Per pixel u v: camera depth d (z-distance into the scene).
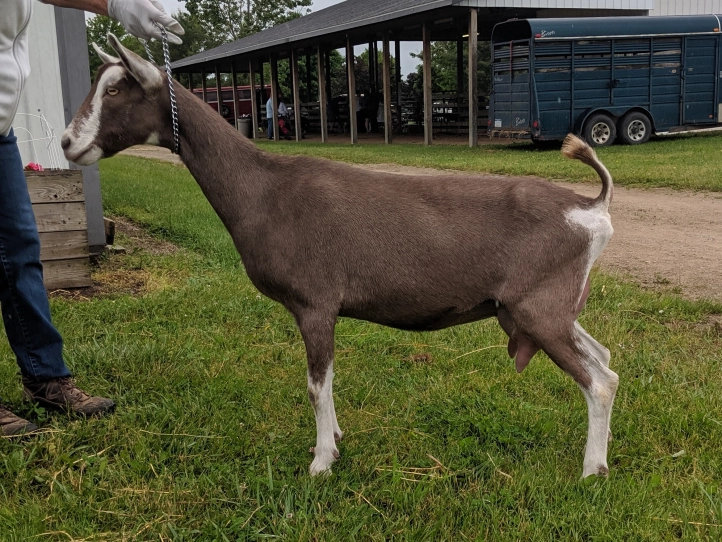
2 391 3.90
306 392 3.99
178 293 5.78
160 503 2.92
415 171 13.90
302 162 3.20
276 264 3.06
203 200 10.66
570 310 2.95
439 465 3.22
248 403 3.87
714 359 4.38
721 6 22.12
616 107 16.97
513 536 2.69
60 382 3.72
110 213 9.73
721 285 6.05
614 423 3.55
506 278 2.96
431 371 4.30
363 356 4.56
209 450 3.37
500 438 3.41
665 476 3.09
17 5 3.16
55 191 5.74
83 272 5.98
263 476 3.11
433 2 17.81
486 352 4.55
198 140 3.12
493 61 18.08
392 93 32.97
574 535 2.68
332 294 3.04
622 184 11.18
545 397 3.89
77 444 3.44
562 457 3.29
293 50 26.12
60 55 6.84
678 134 19.97
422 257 2.99
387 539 2.73
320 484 3.04
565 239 2.92
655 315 5.23
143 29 3.15
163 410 3.70
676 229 8.22
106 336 4.76
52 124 6.89
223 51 32.34
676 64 17.28
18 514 2.83
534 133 16.66
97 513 2.87
